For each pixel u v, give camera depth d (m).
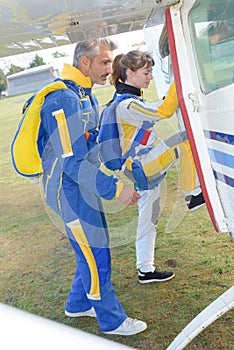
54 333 0.61
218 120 1.71
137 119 1.96
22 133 1.94
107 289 2.20
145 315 2.54
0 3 1.46
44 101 1.91
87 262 2.08
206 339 2.23
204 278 2.82
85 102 1.96
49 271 3.49
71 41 2.44
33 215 4.91
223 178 1.81
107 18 1.99
